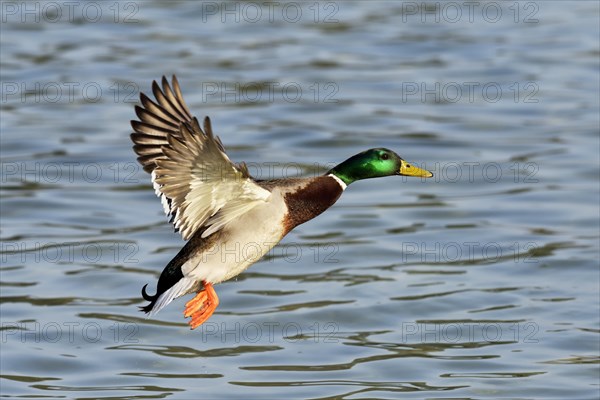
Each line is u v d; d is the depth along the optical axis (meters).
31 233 16.12
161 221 16.58
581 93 22.06
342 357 12.72
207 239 8.56
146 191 17.73
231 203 8.46
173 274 8.58
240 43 24.75
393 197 17.73
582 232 16.23
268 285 14.59
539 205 17.25
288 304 14.05
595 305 13.95
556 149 19.45
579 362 12.58
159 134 8.72
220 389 11.95
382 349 12.95
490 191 17.88
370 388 11.98
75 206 17.05
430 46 24.64
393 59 23.92
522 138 20.02
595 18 26.48
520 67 23.42
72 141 19.66
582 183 18.03
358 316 13.73
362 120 20.69
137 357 12.70
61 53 23.88
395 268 15.16
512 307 13.98
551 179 18.23
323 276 14.89
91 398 11.75
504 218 16.83
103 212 16.88
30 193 17.48
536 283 14.62
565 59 23.84
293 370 12.41
